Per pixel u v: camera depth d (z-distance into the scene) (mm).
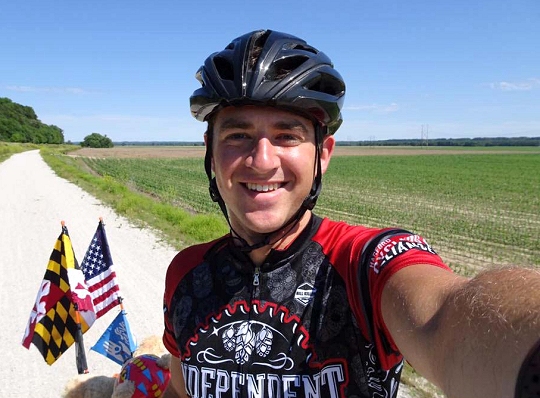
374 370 495
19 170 13750
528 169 22219
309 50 620
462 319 326
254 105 538
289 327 526
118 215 5555
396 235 498
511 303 299
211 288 594
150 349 1321
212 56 619
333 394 495
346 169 21422
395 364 494
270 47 555
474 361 304
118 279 3084
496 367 285
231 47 610
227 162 555
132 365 1135
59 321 1416
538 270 335
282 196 551
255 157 533
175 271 643
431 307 377
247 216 553
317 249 557
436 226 6156
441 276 406
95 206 6352
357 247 520
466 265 4074
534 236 5504
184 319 595
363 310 481
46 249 3926
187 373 577
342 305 512
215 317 572
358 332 499
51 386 1818
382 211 7535
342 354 500
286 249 560
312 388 502
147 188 10523
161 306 2596
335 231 575
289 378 511
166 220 5211
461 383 317
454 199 9594
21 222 5184
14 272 3250
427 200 9367
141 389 1069
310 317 521
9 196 7555
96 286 1534
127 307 2582
